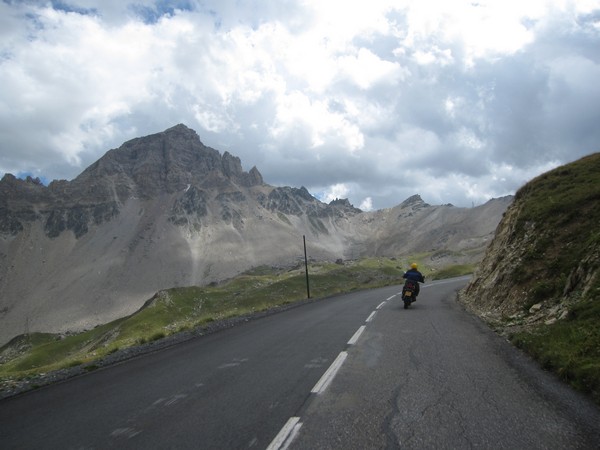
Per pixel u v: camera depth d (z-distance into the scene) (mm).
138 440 5605
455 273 82312
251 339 13742
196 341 14500
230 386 8000
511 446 4891
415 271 20828
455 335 12359
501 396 6629
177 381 8688
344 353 10469
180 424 6098
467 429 5418
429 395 6852
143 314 127500
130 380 9164
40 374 12039
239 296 138250
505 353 9719
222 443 5324
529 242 18172
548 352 8633
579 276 12719
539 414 5812
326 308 23062
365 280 154875
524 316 13703
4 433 6297
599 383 6527
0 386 10477
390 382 7715
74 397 8156
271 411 6426
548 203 19656
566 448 4805
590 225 15914
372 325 15062
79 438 5852
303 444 5164
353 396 6988
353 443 5141
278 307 27812
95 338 131750
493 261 22438
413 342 11500
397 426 5609
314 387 7609
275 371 9000
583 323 9430
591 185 19094
